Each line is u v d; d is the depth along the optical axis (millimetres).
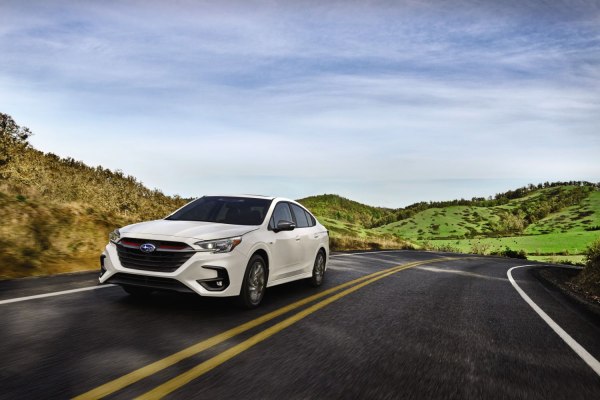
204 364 3744
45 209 11305
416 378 3775
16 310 5117
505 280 13344
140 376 3369
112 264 5500
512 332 5797
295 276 7496
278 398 3148
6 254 8711
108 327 4668
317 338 4844
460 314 6844
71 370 3406
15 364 3455
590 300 10352
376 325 5680
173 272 5246
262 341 4562
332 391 3354
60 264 9133
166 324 4953
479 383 3750
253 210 6992
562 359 4641
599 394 3664
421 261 19156
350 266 13250
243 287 5773
